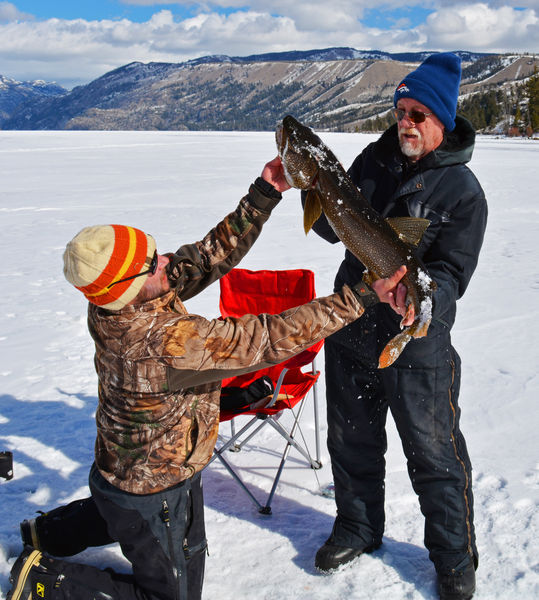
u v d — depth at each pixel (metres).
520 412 3.72
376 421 2.42
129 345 1.77
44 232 10.20
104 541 2.44
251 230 2.25
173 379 1.78
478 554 2.39
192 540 2.03
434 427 2.21
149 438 1.87
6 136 58.59
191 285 2.29
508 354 4.66
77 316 5.75
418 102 2.02
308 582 2.39
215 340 1.74
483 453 3.28
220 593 2.34
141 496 1.89
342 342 2.35
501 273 7.28
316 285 6.76
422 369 2.17
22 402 3.99
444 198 2.08
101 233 1.71
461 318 5.60
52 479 3.12
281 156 1.92
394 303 1.85
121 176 20.12
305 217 1.97
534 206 12.77
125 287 1.70
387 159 2.19
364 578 2.39
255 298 3.48
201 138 61.22
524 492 2.88
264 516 2.83
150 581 2.02
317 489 3.05
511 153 33.03
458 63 2.04
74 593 2.02
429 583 2.36
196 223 10.82
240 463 3.32
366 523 2.48
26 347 4.99
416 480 2.29
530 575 2.35
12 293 6.61
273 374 3.35
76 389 4.20
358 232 1.84
